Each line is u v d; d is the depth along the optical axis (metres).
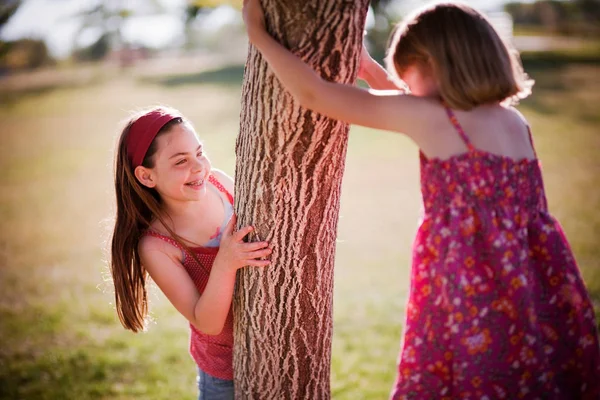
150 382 4.35
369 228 8.11
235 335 2.23
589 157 11.27
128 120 2.36
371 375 4.26
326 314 2.17
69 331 5.36
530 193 1.89
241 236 2.02
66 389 4.29
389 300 5.63
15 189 12.20
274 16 1.82
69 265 7.38
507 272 1.77
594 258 6.11
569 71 21.39
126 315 2.42
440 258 1.81
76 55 36.41
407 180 10.85
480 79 1.78
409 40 1.88
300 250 2.03
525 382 1.77
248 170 2.02
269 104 1.89
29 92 27.41
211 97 21.64
